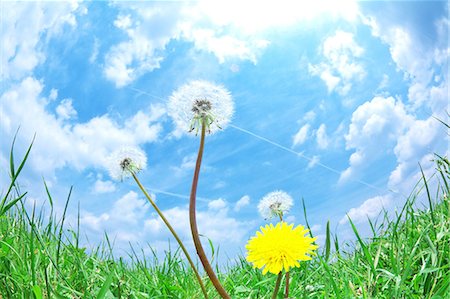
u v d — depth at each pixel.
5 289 0.32
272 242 0.24
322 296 0.35
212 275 0.24
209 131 0.25
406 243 0.39
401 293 0.32
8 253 0.36
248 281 0.43
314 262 0.41
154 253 0.48
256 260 0.24
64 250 0.40
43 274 0.34
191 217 0.24
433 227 0.39
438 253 0.36
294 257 0.24
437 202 0.45
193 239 0.24
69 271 0.37
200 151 0.25
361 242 0.34
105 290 0.26
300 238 0.24
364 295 0.31
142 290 0.41
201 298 0.37
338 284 0.37
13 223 0.43
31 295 0.31
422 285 0.33
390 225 0.45
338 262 0.40
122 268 0.42
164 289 0.38
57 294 0.29
